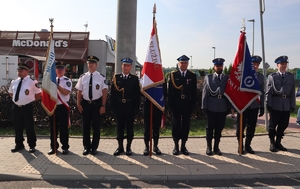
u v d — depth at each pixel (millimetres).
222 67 5895
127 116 5859
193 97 5879
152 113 5871
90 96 5809
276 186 4461
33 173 4941
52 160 5598
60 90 5863
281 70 6141
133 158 5734
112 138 7359
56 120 6020
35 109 8531
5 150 6234
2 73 12594
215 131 5969
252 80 5656
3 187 4473
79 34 22828
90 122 6020
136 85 5852
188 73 5887
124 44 8633
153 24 5773
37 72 15445
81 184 4598
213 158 5723
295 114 11922
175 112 5898
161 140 7199
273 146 6176
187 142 6984
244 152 6062
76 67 22406
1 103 8523
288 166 5254
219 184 4570
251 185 4516
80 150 6281
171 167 5234
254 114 5965
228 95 5770
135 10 8711
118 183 4637
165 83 5910
